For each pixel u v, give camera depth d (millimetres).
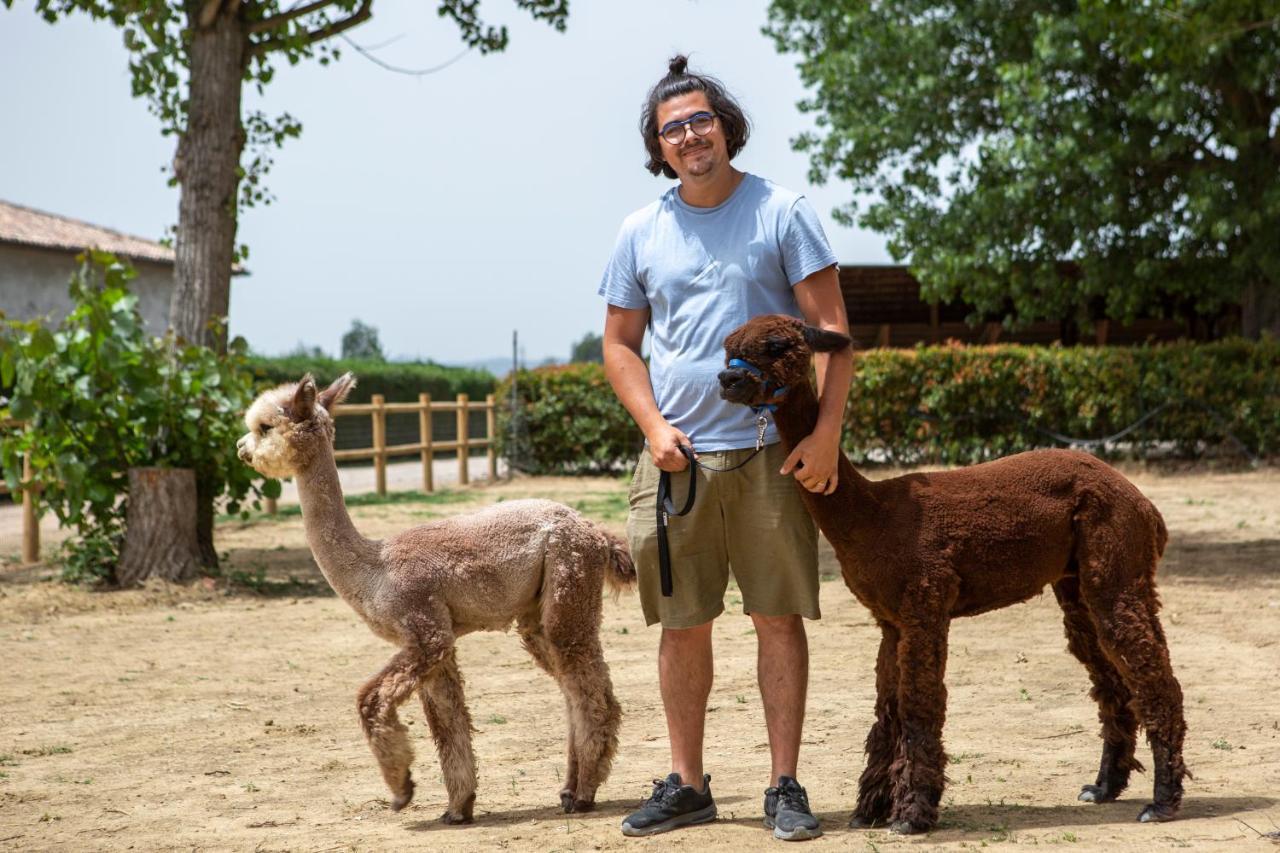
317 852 4605
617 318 4945
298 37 12250
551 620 5043
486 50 14508
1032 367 21812
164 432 11461
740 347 4320
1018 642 8539
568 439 24312
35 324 10688
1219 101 22375
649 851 4395
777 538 4598
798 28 27328
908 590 4496
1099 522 4656
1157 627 4672
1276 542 13148
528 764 5898
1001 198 23047
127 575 11312
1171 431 21469
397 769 4984
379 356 44156
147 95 12625
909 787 4469
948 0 24438
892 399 22391
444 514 17484
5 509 20547
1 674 8148
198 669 8289
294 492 21750
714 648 8539
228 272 12188
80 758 6176
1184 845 4188
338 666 8359
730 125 4801
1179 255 22672
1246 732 6012
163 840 4832
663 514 4688
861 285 30188
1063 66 22234
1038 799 4977
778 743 4652
